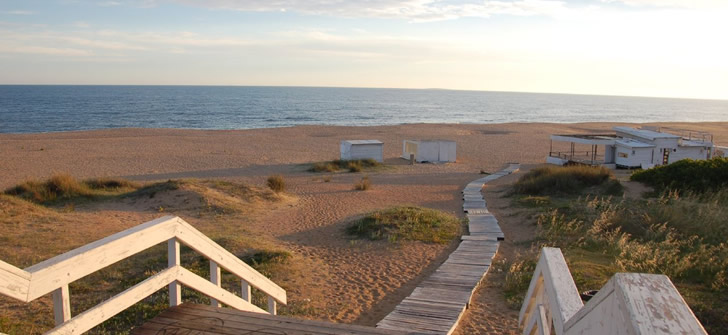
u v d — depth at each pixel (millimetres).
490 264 11117
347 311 8781
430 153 35688
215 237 12680
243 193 20094
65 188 19484
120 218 16156
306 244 13578
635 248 10945
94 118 87875
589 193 19250
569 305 2334
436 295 9031
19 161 32562
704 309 7508
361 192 22859
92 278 9547
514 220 16000
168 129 58688
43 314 7648
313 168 30516
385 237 13867
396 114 122750
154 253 11172
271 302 5301
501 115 129125
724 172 17844
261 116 102625
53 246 11898
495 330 7711
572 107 194875
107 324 7285
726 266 9406
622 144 32312
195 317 3789
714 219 12969
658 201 15797
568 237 13086
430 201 20688
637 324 1382
